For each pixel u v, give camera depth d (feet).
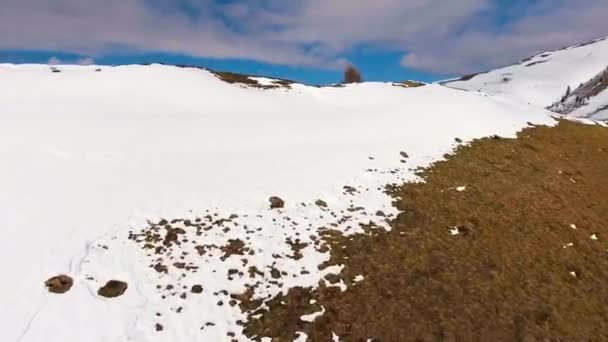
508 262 59.06
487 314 48.78
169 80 125.80
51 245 52.03
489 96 159.43
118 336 42.32
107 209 60.03
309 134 97.96
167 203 63.46
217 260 53.98
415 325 46.44
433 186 79.15
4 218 55.42
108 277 48.85
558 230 70.59
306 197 69.97
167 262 52.60
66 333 41.78
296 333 44.75
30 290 45.68
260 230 60.49
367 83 160.15
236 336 44.19
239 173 74.84
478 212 71.67
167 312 45.83
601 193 91.97
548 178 91.50
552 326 48.08
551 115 150.41
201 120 98.32
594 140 130.82
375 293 50.72
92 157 73.46
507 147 105.60
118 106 102.22
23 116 86.69
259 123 101.60
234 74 152.56
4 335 40.83
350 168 81.71
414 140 100.73
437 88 158.51
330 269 54.24
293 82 154.30
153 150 79.20
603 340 47.57
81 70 136.26
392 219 66.54
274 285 51.08
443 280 53.72
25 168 67.05
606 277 60.34
